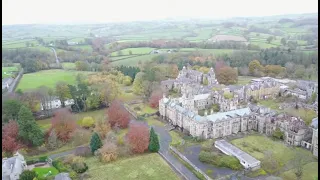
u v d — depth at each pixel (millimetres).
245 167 153875
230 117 194000
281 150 172875
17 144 177000
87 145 183875
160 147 180250
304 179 142625
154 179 147250
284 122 185625
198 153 171125
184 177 148000
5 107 196250
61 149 180125
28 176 139375
